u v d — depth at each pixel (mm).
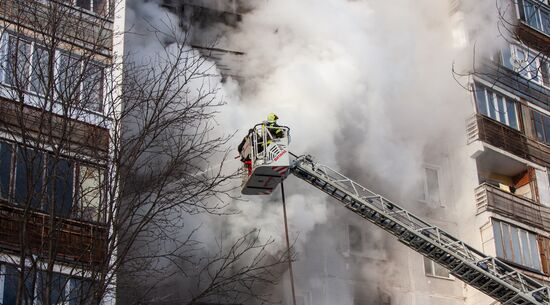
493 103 28078
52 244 13492
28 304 13992
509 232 25719
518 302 19891
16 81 14773
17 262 15430
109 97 16766
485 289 20062
